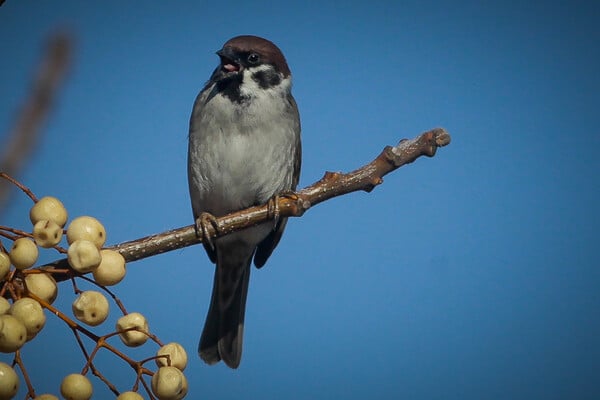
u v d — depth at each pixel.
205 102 9.11
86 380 4.23
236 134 8.97
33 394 3.92
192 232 6.53
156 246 6.30
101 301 4.64
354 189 6.39
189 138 9.27
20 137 3.71
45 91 3.69
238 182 9.09
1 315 4.09
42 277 4.63
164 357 4.48
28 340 4.25
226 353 9.20
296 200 6.56
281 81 9.23
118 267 4.92
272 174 9.15
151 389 4.43
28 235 4.66
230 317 9.44
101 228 4.97
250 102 8.98
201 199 9.34
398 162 6.25
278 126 9.09
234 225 6.90
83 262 4.69
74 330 4.40
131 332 4.63
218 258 9.68
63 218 4.90
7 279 4.48
